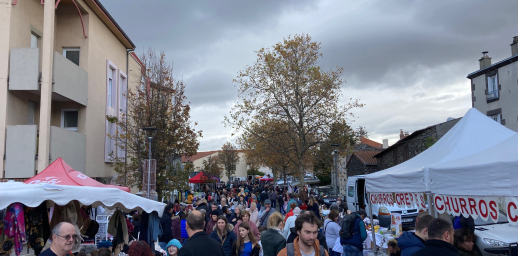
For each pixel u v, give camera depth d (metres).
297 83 32.19
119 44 22.88
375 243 10.39
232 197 32.62
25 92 14.52
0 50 13.73
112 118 20.59
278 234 6.31
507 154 5.41
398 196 8.77
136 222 11.52
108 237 11.48
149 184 16.64
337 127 32.72
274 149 34.31
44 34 14.46
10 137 13.60
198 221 4.79
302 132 32.78
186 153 22.52
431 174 7.07
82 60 18.05
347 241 8.48
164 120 21.56
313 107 32.78
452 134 8.54
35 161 13.77
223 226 8.09
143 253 5.94
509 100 25.16
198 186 47.91
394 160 35.50
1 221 6.84
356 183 21.12
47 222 7.74
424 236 4.86
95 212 11.46
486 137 7.73
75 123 18.00
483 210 5.74
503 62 25.45
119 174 20.95
